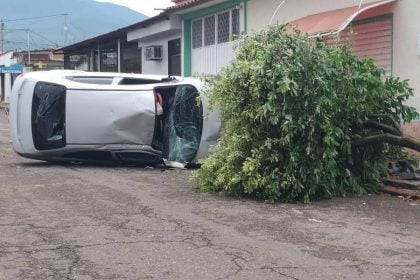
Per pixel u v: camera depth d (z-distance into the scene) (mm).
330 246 5828
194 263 5219
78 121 11297
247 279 4809
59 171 10906
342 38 12227
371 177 8672
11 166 11641
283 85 7660
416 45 10750
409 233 6379
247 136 8117
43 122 11430
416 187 8461
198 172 8984
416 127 10766
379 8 11320
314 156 7992
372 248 5770
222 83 8398
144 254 5469
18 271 4957
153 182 9656
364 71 8680
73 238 5992
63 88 11320
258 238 6098
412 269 5125
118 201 7945
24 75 11852
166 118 11766
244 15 16203
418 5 10688
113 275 4883
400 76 11148
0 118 30078
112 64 27078
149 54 21781
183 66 19438
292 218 7078
